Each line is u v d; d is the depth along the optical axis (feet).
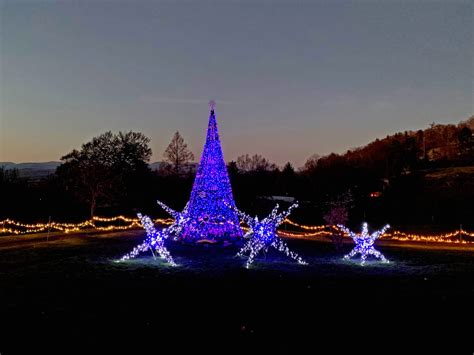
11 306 29.84
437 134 294.05
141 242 69.92
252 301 32.81
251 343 23.41
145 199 142.20
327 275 44.27
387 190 156.35
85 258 52.49
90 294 34.06
